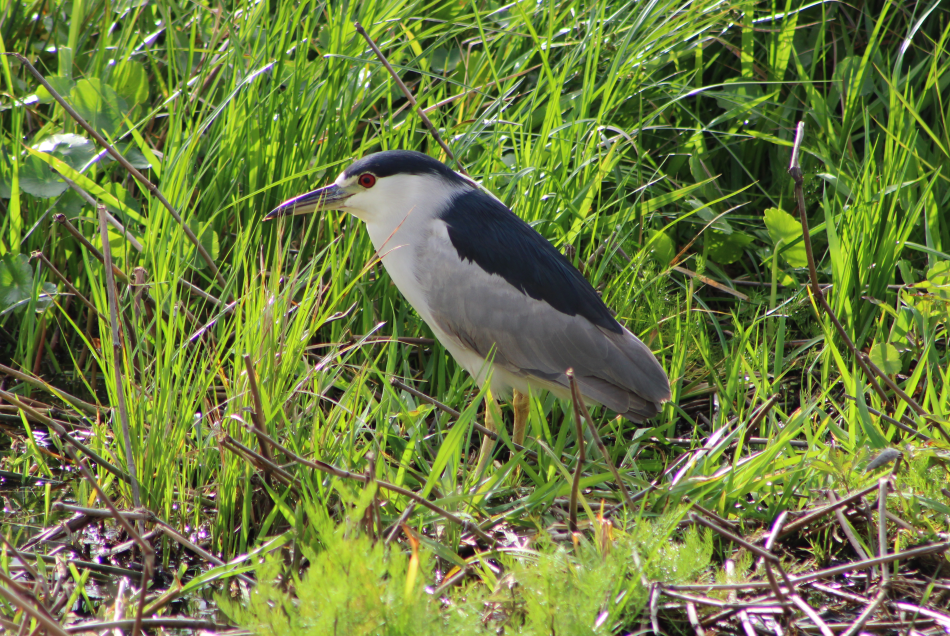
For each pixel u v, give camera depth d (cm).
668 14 1009
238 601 576
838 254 829
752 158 1071
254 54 874
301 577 577
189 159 804
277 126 877
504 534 639
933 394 714
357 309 852
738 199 1058
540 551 561
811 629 541
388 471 650
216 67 944
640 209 934
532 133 980
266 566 487
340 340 754
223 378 686
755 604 534
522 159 893
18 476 710
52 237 882
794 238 894
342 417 686
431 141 925
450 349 801
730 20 1025
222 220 880
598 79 995
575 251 912
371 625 438
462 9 1031
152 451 638
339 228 892
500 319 762
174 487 661
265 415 645
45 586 534
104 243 651
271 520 613
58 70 971
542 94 995
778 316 880
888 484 611
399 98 1038
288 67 911
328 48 896
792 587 523
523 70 977
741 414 753
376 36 928
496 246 766
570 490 622
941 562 602
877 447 665
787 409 834
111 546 637
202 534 651
